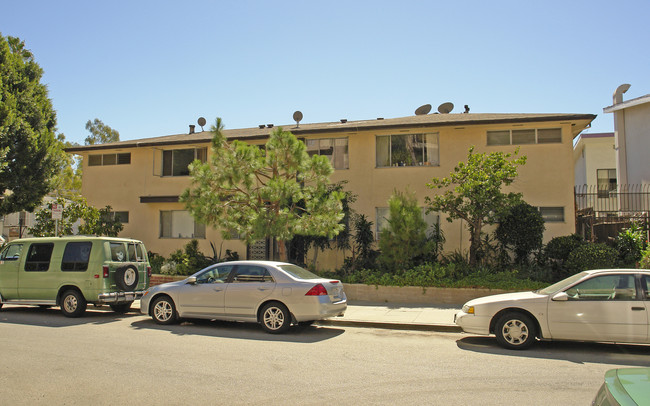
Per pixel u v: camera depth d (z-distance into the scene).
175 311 10.87
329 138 18.77
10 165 17.41
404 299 14.05
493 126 17.16
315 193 14.15
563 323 8.28
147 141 20.58
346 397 5.79
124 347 8.47
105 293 11.78
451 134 17.61
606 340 8.09
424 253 15.01
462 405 5.54
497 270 14.88
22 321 11.38
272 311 9.98
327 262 18.00
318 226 13.48
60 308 12.62
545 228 15.81
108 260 11.99
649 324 7.90
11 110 16.98
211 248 19.50
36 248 12.42
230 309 10.30
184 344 8.79
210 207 13.28
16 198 17.62
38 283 12.21
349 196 17.77
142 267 13.00
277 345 8.79
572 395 5.92
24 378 6.50
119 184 20.98
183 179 20.11
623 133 20.88
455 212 15.23
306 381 6.45
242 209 14.01
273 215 13.52
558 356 8.04
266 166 13.98
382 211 18.02
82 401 5.62
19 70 18.69
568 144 16.69
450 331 10.48
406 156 18.05
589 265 13.51
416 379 6.58
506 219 15.05
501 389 6.16
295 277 10.16
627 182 20.62
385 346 8.78
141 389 6.06
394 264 15.08
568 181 16.61
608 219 16.17
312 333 10.12
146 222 20.42
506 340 8.57
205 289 10.59
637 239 14.28
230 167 13.28
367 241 16.67
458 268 14.54
